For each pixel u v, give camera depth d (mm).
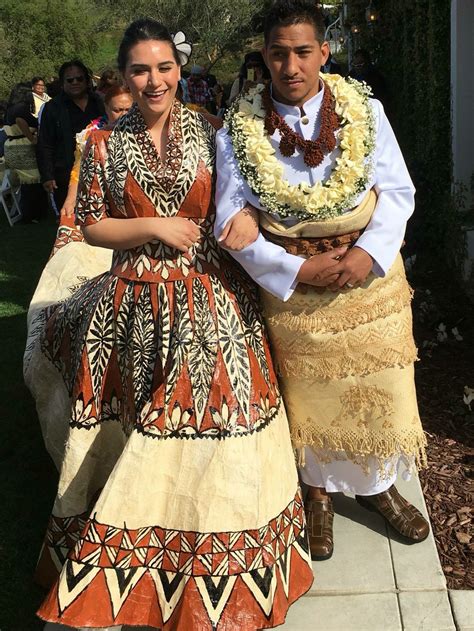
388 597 3049
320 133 2764
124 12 29828
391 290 2902
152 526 2768
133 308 2932
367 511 3535
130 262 2963
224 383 2820
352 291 2857
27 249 9180
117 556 2727
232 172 2822
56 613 2678
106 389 3049
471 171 6793
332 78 2875
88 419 3045
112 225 2893
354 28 12695
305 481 3361
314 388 3006
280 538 2859
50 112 7918
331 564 3234
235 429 2783
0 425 4832
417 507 3553
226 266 2984
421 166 7254
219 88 14797
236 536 2721
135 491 2742
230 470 2744
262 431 2855
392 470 3238
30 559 3551
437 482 3791
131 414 2957
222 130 2898
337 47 22531
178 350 2828
